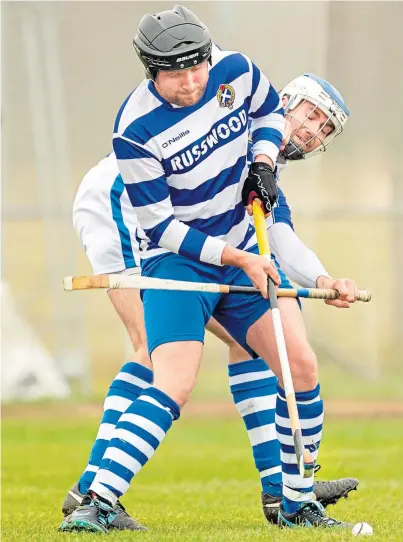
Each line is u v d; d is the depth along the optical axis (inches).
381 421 1957.4
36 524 831.1
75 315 2667.3
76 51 2869.1
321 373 2701.8
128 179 706.2
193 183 711.7
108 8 2878.9
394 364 2787.9
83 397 2427.4
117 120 706.8
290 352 723.4
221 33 2817.4
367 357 2748.5
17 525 829.2
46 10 2856.8
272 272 703.7
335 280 766.5
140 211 710.5
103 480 697.0
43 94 2851.9
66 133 2856.8
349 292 753.0
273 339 729.6
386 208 2716.5
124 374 827.4
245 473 1348.4
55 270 2738.7
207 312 727.7
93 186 922.7
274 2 2824.8
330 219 2726.4
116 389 821.9
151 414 697.6
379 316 2861.7
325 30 2849.4
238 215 738.2
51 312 2827.3
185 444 1707.7
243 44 2822.3
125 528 746.2
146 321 724.0
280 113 761.0
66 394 2443.4
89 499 700.0
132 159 699.4
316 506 741.9
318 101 805.9
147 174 701.3
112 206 912.3
